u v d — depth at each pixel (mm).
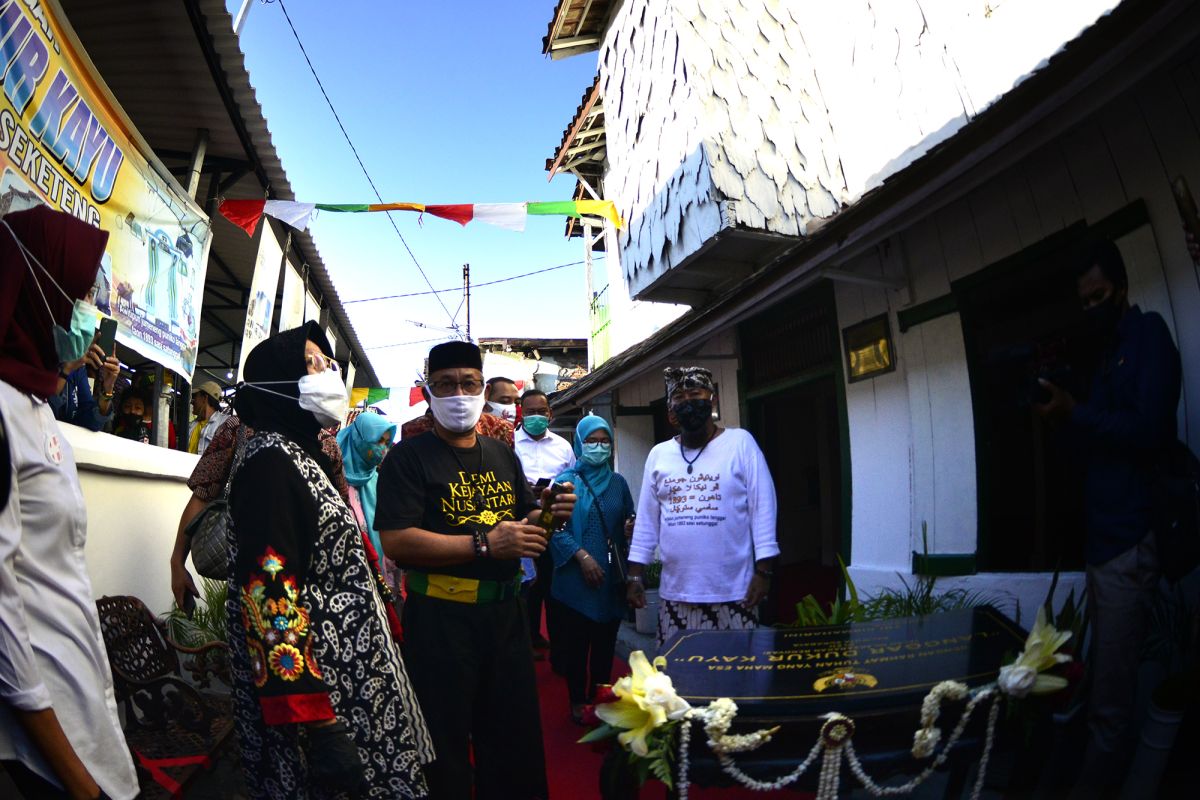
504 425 4316
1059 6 4219
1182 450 2555
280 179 6684
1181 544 2443
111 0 4312
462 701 2422
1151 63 2578
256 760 1955
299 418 2121
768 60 6449
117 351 6281
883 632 2406
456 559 2439
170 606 4281
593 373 9695
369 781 1872
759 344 6496
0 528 1495
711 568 3479
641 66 7086
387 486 2529
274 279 7773
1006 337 4074
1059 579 3572
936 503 4434
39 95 3385
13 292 1617
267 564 1778
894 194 3473
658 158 6707
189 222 5418
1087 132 3398
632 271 7277
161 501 4199
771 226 5887
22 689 1486
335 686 1883
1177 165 3008
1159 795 2256
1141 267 3180
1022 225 3812
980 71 4793
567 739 4117
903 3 5520
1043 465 3848
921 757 1905
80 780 1548
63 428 3215
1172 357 2523
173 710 2859
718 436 3672
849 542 5211
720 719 1839
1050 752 2283
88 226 1818
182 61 4938
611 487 4586
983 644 2270
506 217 6469
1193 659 2475
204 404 7102
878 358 4973
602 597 4332
